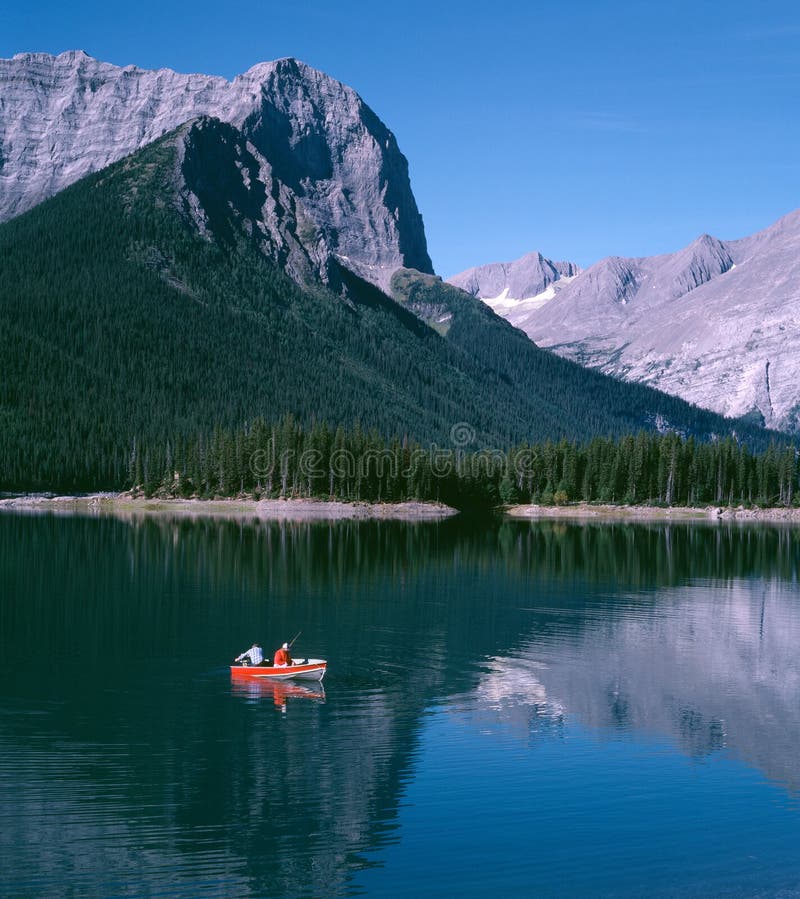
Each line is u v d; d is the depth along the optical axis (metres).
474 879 32.62
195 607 81.69
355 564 115.19
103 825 36.12
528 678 58.50
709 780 41.50
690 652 66.44
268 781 40.56
